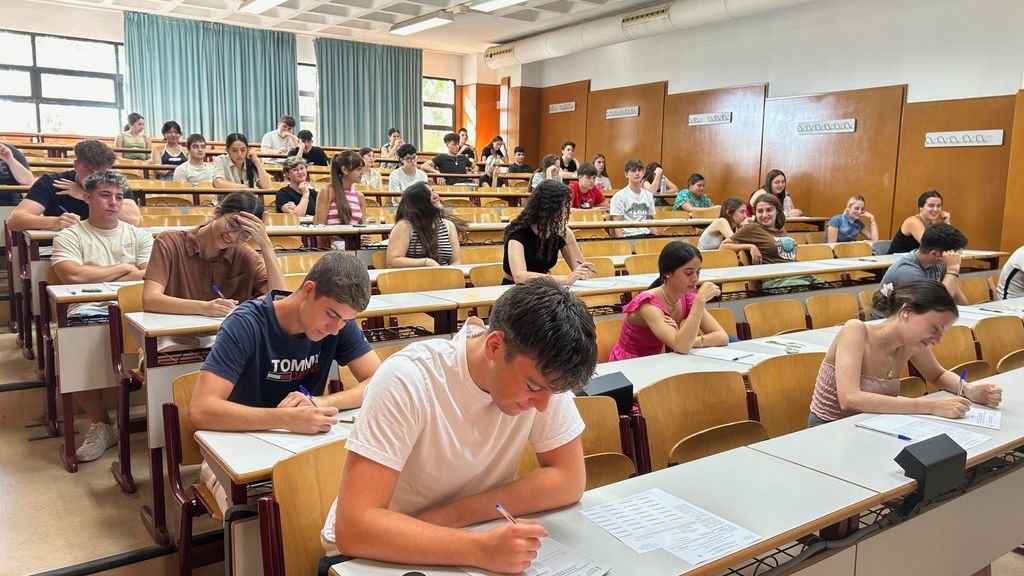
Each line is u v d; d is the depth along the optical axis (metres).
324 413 1.84
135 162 7.46
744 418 2.37
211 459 1.77
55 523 2.54
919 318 2.20
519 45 12.91
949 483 1.63
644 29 10.40
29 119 11.27
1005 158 7.49
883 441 1.86
